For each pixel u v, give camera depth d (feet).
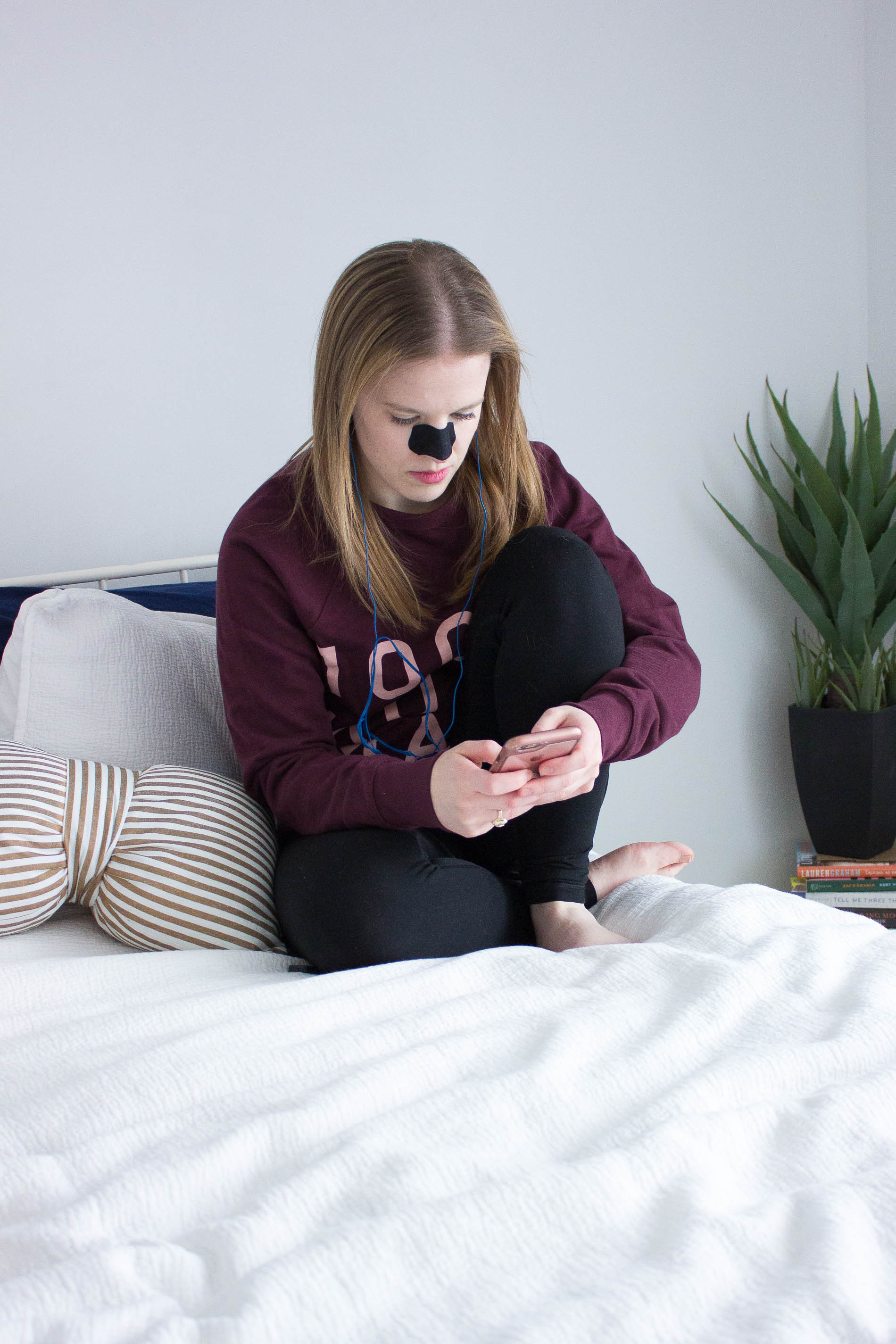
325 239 6.74
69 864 3.46
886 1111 2.02
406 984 2.69
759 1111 2.01
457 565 3.74
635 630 3.76
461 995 2.66
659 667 3.46
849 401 6.98
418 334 2.99
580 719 3.03
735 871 7.33
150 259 6.59
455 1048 2.30
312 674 3.62
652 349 6.96
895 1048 2.29
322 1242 1.59
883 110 6.75
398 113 6.75
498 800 2.89
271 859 3.66
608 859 3.87
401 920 3.06
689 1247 1.59
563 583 3.34
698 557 7.11
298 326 6.75
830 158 6.82
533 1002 2.56
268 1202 1.73
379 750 3.80
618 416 7.01
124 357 6.61
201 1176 1.85
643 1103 2.13
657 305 6.93
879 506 6.57
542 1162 1.94
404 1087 2.18
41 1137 2.09
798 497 6.91
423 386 3.07
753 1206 1.75
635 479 7.06
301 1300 1.48
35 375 6.56
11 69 6.38
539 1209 1.69
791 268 6.90
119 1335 1.42
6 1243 1.70
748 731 7.23
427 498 3.35
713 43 6.77
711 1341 1.42
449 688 3.82
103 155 6.50
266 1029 2.43
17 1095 2.27
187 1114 2.12
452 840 3.70
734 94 6.79
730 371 6.97
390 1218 1.65
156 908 3.37
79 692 4.24
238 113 6.61
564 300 6.93
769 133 6.81
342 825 3.25
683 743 7.29
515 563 3.44
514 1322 1.47
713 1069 2.17
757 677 7.18
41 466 6.61
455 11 6.72
